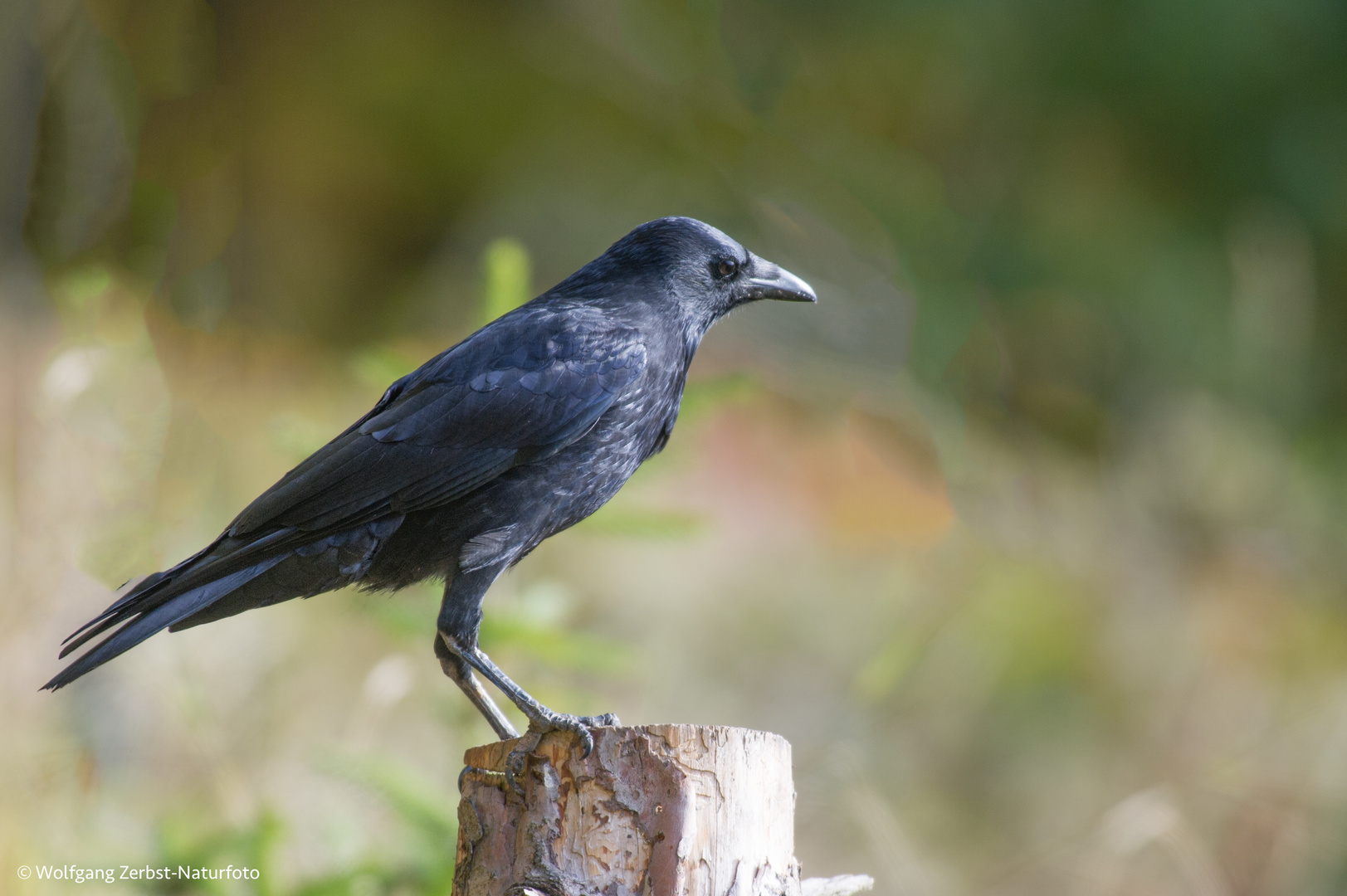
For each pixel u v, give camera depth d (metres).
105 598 9.52
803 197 20.95
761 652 13.23
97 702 9.17
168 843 7.06
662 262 6.73
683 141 21.53
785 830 4.91
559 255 21.17
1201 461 18.92
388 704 8.56
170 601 5.65
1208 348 21.34
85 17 13.91
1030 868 10.58
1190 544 18.23
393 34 21.88
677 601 13.34
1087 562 16.98
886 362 19.56
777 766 4.89
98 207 13.98
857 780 9.09
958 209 22.06
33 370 10.48
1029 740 13.00
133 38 16.06
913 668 13.34
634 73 21.73
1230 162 22.28
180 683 9.24
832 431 18.28
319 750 7.58
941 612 14.16
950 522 17.25
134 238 15.02
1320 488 19.48
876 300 19.88
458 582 5.98
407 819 6.54
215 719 9.13
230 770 8.34
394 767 6.67
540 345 6.15
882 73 22.36
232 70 20.62
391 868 6.62
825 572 14.66
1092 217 22.52
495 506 6.03
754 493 16.11
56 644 9.15
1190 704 14.09
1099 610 15.70
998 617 14.84
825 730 11.60
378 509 5.89
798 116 21.84
